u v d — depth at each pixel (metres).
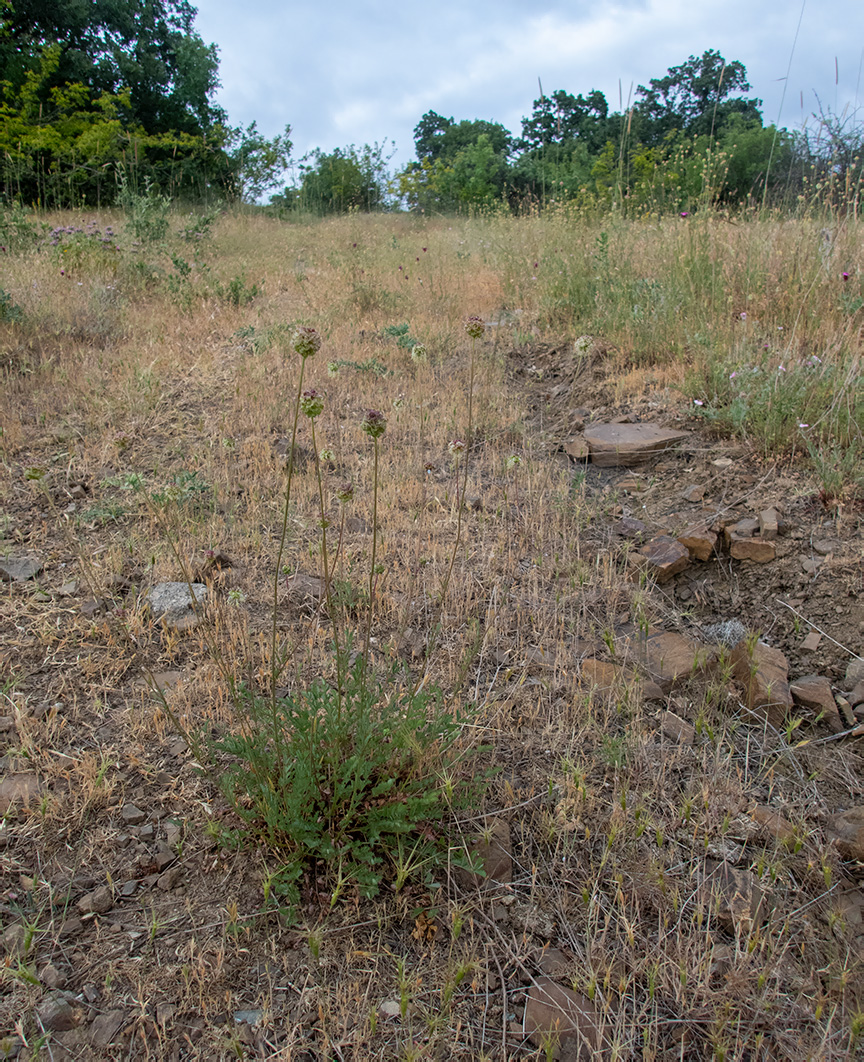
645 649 3.20
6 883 2.15
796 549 3.58
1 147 14.96
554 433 5.39
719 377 5.00
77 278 8.36
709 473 4.38
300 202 19.91
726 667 3.03
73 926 2.04
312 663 3.05
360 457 4.95
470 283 8.88
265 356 6.50
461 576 3.69
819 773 2.61
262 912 2.09
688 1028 1.86
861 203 6.40
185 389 5.89
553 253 8.21
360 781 2.21
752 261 6.13
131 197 10.68
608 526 4.12
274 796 2.13
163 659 3.09
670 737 2.76
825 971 1.98
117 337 6.97
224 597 3.49
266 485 4.54
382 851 2.25
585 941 2.06
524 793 2.52
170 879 2.18
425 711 2.43
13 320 6.64
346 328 7.31
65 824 2.33
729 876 2.24
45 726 2.69
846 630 3.14
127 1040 1.79
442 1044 1.81
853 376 4.42
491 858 2.27
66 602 3.40
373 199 22.73
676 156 10.02
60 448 4.91
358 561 3.79
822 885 2.22
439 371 6.45
